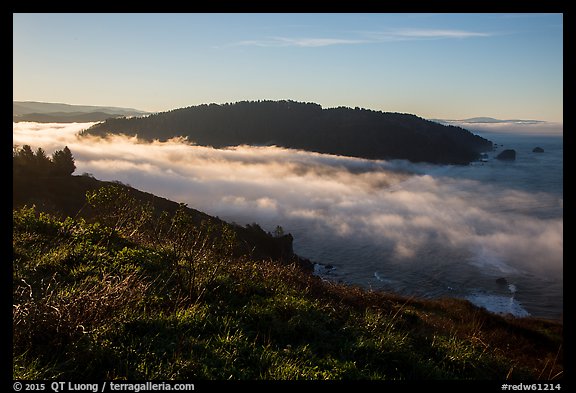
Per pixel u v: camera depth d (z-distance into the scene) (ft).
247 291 27.07
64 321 16.76
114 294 20.08
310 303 27.55
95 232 32.73
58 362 15.56
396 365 21.31
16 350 15.52
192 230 32.09
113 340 17.33
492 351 30.53
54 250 27.25
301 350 19.88
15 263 23.57
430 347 25.55
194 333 19.29
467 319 63.72
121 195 37.93
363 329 25.00
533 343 57.21
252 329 21.57
